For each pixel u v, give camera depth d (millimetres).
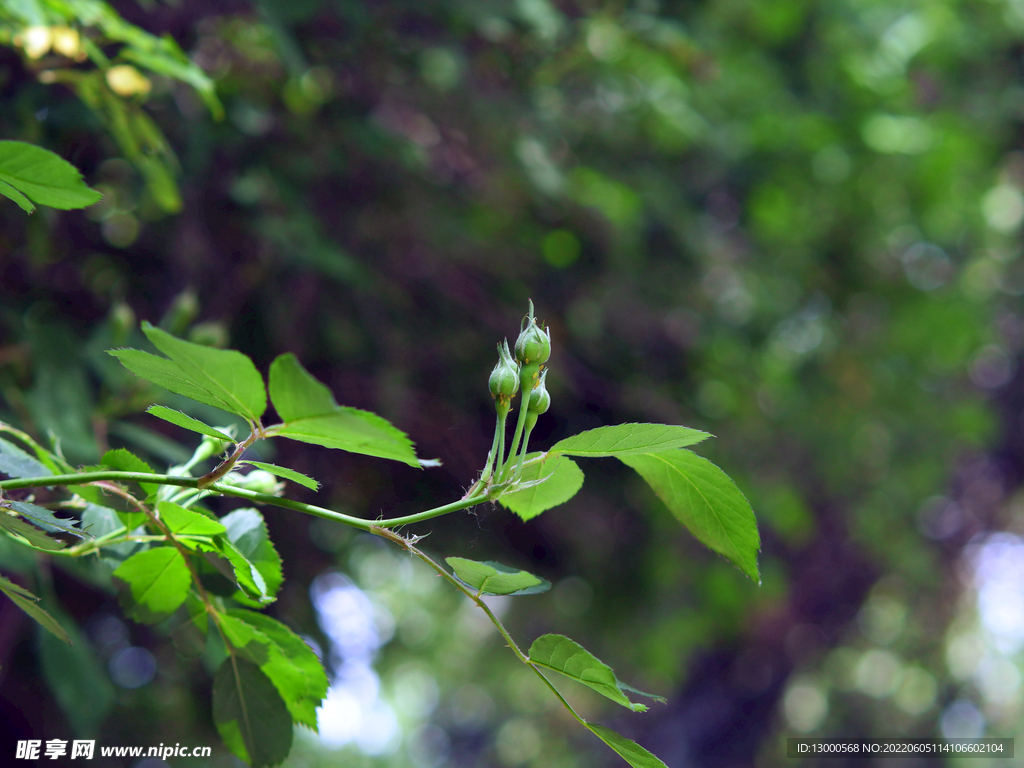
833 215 3418
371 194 2336
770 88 3025
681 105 2600
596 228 2623
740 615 3385
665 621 3365
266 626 959
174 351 866
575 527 3016
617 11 2262
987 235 4148
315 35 2002
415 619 4789
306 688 958
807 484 3688
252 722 957
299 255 1895
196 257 1954
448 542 2816
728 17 3010
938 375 3994
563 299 2775
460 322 2584
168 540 941
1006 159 4223
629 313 2887
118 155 1763
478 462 2570
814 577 4723
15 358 1331
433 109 2279
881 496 4000
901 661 7441
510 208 2580
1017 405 5277
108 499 930
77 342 1354
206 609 963
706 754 5285
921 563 4418
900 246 3717
